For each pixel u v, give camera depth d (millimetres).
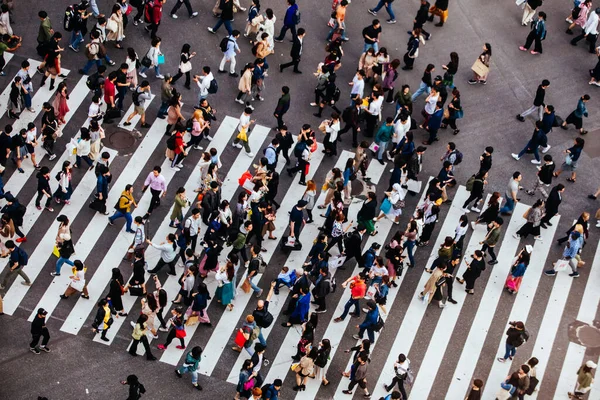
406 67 46812
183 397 35781
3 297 37531
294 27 46531
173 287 38594
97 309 37656
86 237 39562
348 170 40219
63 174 39344
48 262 38719
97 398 35469
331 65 44406
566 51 49000
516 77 47438
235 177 42156
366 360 35031
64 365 36125
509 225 42000
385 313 38625
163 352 36844
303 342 35969
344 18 48781
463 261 40719
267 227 39500
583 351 38531
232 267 36781
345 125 43906
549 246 41500
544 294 40031
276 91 45406
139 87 42438
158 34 46938
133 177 41688
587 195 43312
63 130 42812
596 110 46656
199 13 48031
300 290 36750
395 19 49188
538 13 48812
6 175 41031
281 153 43062
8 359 36062
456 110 43812
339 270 39875
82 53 45750
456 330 38594
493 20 49781
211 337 37375
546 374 37719
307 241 40531
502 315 39219
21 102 42594
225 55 44812
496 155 44188
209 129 43375
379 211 41969
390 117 42094
